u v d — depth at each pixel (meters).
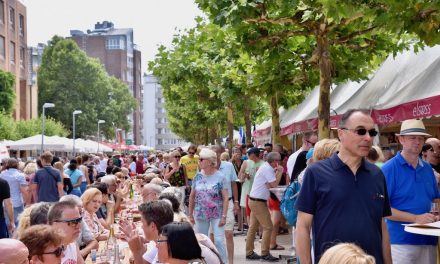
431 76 10.73
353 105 13.51
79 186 19.36
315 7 10.66
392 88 12.31
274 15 11.92
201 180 10.19
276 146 15.23
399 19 8.38
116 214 14.06
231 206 10.51
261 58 13.91
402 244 6.41
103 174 19.34
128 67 158.62
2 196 10.80
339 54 13.48
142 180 18.42
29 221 6.51
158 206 6.39
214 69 20.22
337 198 4.63
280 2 10.43
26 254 4.11
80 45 149.62
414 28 8.37
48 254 4.81
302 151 9.45
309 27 11.88
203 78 24.45
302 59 13.90
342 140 4.74
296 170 9.44
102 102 90.69
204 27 19.88
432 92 10.09
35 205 6.64
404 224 6.09
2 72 50.34
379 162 8.16
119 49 149.38
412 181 6.41
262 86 14.36
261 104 31.09
